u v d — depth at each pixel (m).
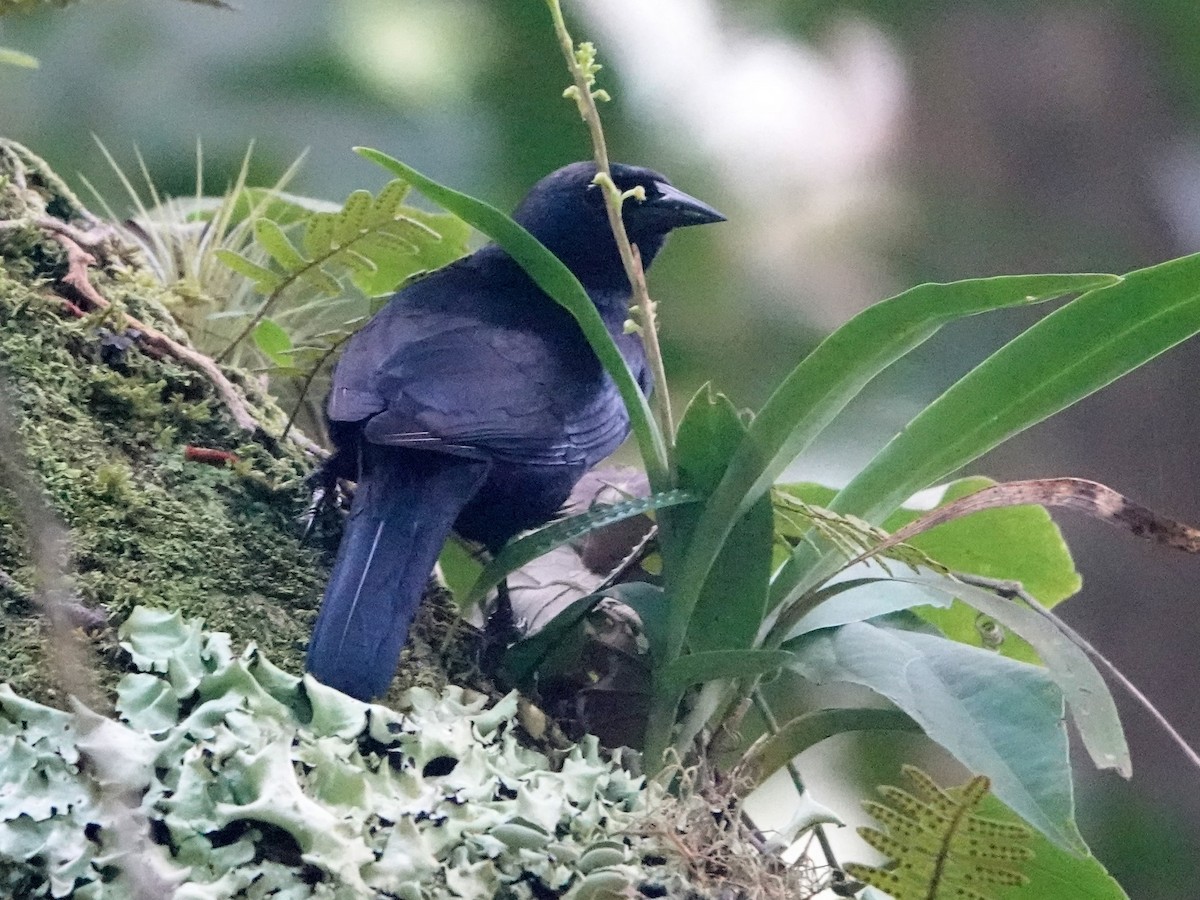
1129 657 9.42
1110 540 9.57
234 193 6.05
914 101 10.24
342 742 3.47
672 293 9.78
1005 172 10.27
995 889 4.05
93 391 4.42
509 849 3.42
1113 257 10.24
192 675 3.51
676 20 9.84
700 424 4.25
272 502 4.62
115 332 4.67
